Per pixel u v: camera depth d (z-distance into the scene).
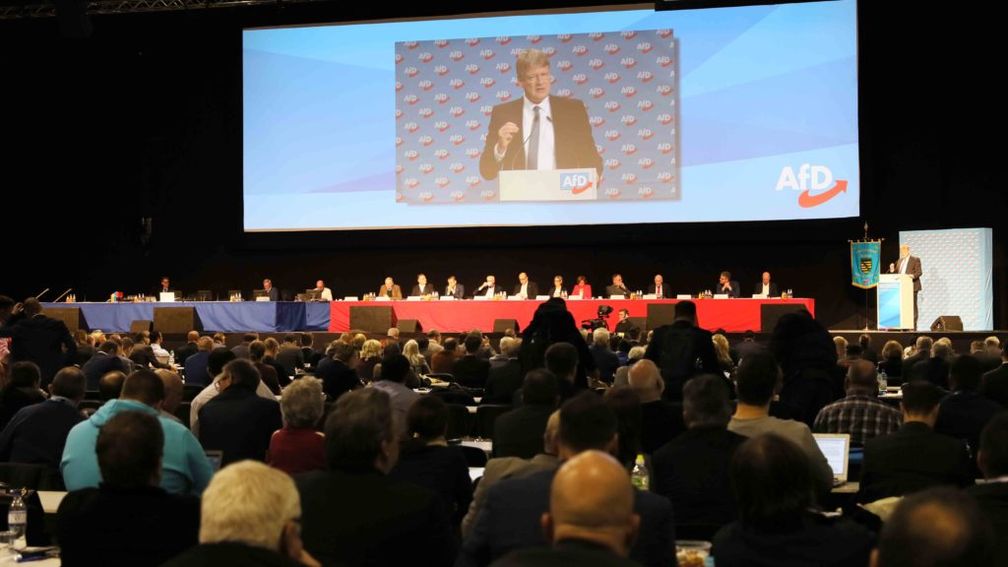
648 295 18.25
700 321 16.58
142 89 20.95
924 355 10.24
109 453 3.31
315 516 3.35
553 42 18.59
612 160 18.44
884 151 18.75
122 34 20.34
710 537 4.02
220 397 6.08
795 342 7.07
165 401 5.54
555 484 2.11
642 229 18.38
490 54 18.80
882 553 1.66
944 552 1.59
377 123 19.20
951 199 18.56
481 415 7.54
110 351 10.00
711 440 4.14
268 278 20.78
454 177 18.95
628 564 1.95
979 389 7.03
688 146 18.23
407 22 19.05
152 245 21.09
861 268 17.73
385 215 19.20
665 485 4.14
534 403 5.34
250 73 19.59
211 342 11.18
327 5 19.39
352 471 3.46
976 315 17.17
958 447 4.53
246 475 2.41
